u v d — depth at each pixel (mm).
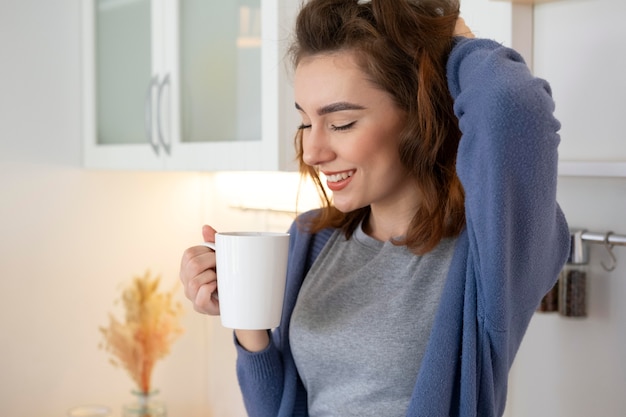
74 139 2443
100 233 2486
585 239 1328
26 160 2373
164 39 2043
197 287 1147
